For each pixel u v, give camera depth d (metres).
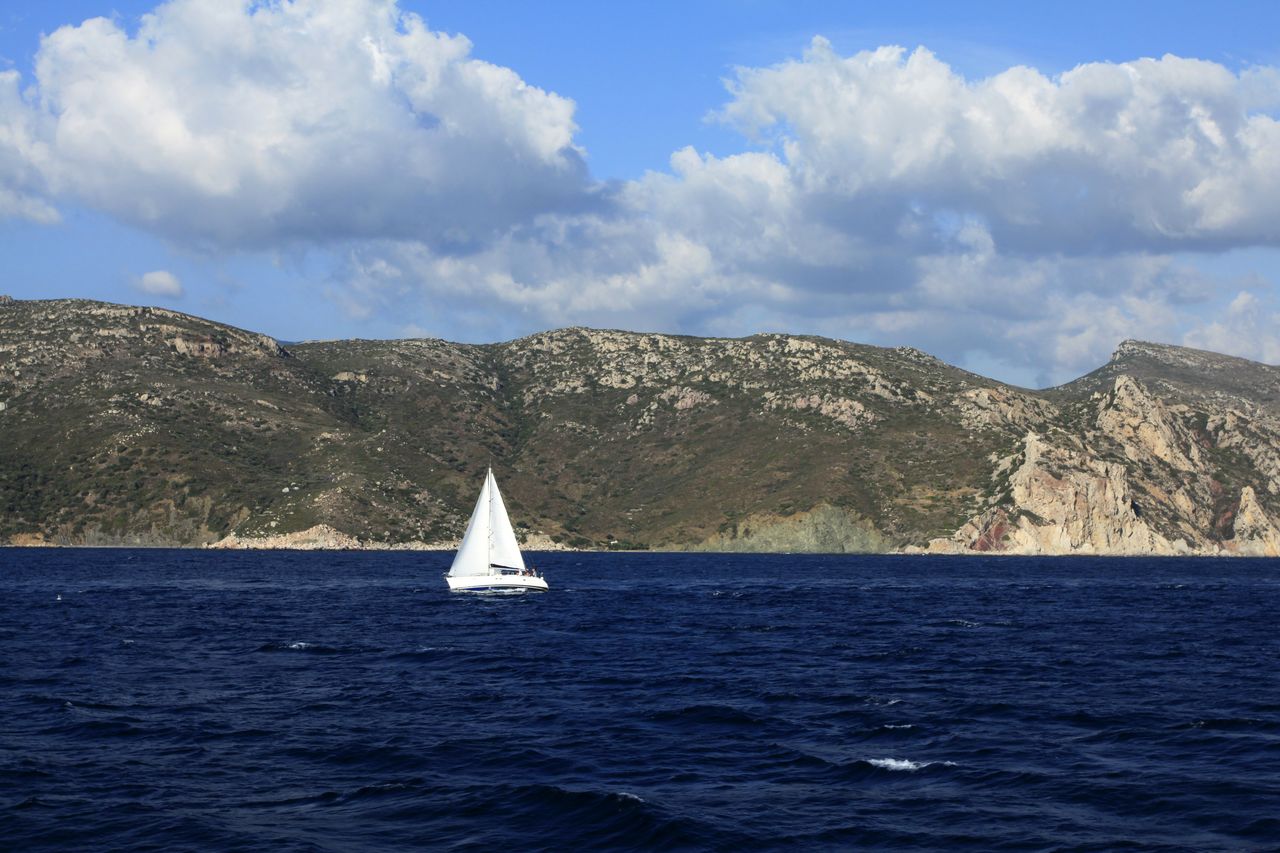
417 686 46.47
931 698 43.47
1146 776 30.52
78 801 27.84
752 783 29.91
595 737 35.72
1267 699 43.31
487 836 25.23
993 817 26.73
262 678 48.72
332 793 28.77
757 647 62.25
